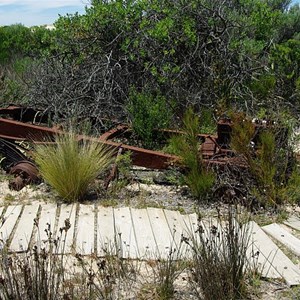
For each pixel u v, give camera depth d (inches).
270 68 420.5
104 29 387.5
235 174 240.2
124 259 185.3
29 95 380.2
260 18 444.1
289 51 430.6
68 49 395.2
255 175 237.8
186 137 271.3
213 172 242.4
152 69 360.5
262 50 437.1
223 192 238.7
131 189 256.7
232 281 159.8
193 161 245.3
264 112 290.5
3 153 281.6
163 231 208.8
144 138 305.7
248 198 233.1
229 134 261.3
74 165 239.9
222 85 379.6
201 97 375.6
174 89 365.1
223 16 405.7
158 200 243.8
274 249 195.6
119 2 376.5
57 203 238.1
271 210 233.3
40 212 226.7
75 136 258.5
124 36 379.2
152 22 384.8
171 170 255.3
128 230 209.2
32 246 193.2
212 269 158.6
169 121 318.0
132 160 260.4
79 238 201.0
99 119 321.1
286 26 529.7
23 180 259.1
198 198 243.1
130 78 377.1
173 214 225.8
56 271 168.6
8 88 404.2
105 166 252.1
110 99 353.7
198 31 390.0
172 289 164.6
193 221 218.7
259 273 175.6
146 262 184.4
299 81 404.5
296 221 224.4
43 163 247.9
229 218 175.2
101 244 196.1
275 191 235.8
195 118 274.5
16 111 328.5
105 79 360.8
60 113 340.5
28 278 148.6
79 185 240.1
